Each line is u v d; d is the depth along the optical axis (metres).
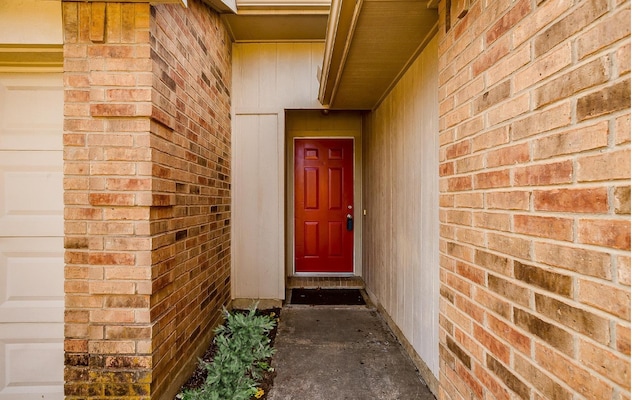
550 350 0.96
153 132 1.76
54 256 1.90
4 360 1.88
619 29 0.77
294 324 3.21
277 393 2.09
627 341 0.74
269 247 3.70
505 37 1.16
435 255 2.06
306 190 4.73
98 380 1.71
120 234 1.71
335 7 1.88
